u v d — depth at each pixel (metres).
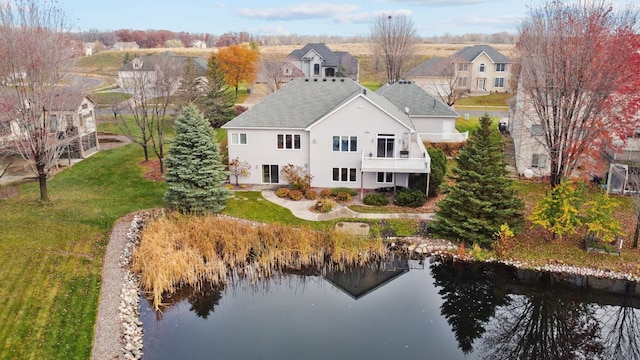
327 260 28.80
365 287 26.45
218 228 28.77
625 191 36.19
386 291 26.06
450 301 25.19
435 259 29.23
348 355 20.08
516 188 38.09
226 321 22.56
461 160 30.73
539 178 40.22
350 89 39.72
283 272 27.92
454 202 30.02
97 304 21.84
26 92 29.89
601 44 31.78
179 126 32.22
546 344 21.80
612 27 32.00
